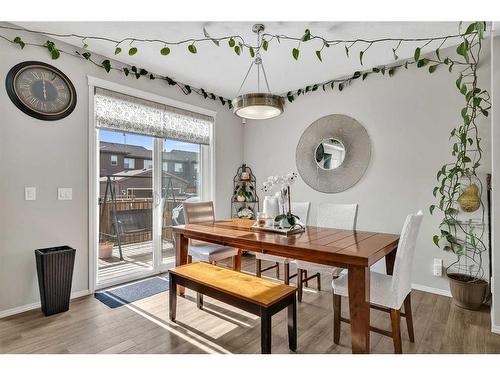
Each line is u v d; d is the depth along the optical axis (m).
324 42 2.66
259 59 2.90
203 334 2.23
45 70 2.75
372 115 3.55
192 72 3.64
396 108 3.37
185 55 3.17
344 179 3.77
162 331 2.27
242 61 3.32
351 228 2.95
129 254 3.59
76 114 2.97
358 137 3.65
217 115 4.54
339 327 2.10
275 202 2.89
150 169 3.76
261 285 2.09
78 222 2.98
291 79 3.87
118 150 3.45
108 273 3.41
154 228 3.78
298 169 4.26
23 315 2.54
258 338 2.18
